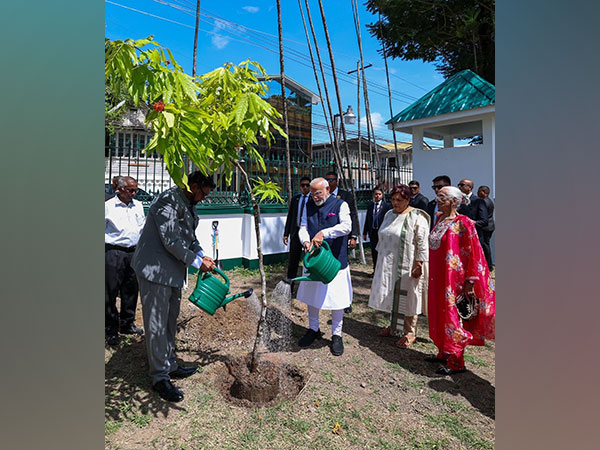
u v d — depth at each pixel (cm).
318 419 274
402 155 1791
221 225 686
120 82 223
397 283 412
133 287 407
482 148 828
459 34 1204
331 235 358
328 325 467
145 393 298
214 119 242
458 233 333
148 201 610
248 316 464
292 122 1470
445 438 259
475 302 337
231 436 253
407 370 353
